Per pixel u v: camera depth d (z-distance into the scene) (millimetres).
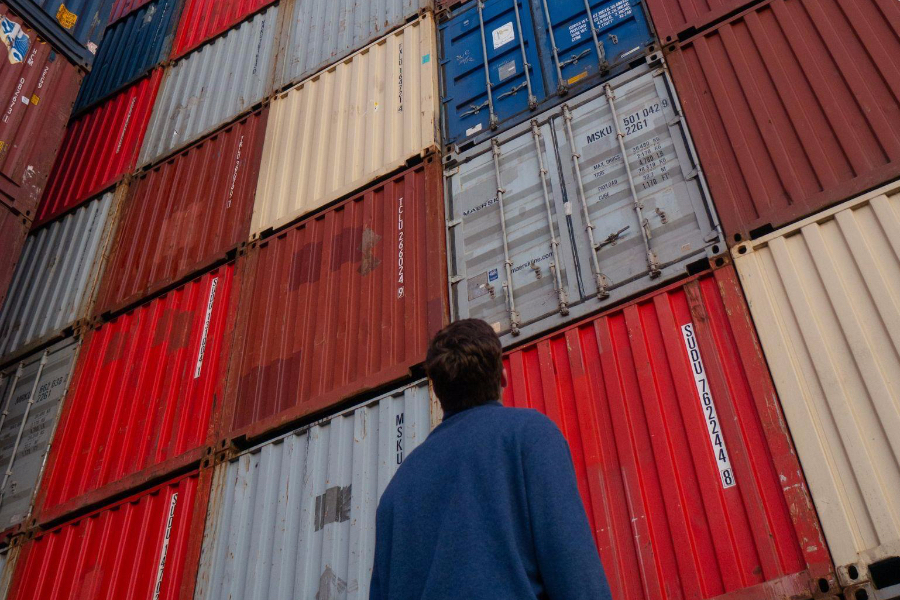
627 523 5258
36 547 8750
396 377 7180
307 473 7199
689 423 5414
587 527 2424
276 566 6773
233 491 7660
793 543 4645
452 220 8297
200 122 12594
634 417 5691
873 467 4625
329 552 6520
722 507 4980
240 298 9352
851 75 6484
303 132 10820
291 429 7812
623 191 7082
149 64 14797
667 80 7594
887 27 6555
